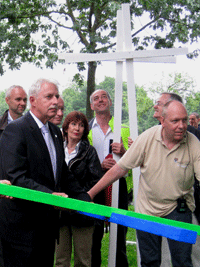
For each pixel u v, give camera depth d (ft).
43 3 46.57
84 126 13.05
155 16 41.88
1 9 40.73
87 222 12.17
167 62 12.89
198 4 39.88
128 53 12.72
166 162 10.47
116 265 13.84
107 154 14.19
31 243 9.96
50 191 9.59
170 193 10.56
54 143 10.73
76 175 12.68
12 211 9.88
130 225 8.68
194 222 12.66
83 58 12.84
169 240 10.50
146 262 10.69
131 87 12.89
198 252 13.16
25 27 44.75
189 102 103.45
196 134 13.64
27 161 9.91
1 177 9.93
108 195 13.53
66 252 12.67
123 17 12.97
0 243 10.11
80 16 48.14
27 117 10.12
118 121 13.12
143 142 10.73
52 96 10.14
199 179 10.37
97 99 14.17
